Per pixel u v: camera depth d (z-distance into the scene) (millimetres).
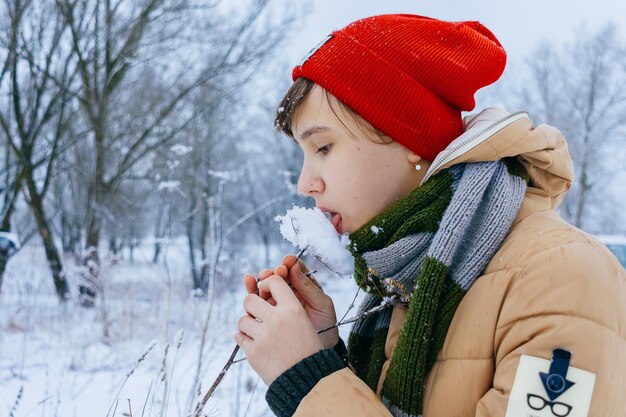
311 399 892
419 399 903
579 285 812
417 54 1073
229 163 19156
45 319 6168
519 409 772
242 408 2467
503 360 831
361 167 1069
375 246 1030
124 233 10516
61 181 14836
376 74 1060
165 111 12750
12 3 10773
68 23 11328
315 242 1097
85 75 11672
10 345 5051
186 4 12250
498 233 935
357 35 1098
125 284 7176
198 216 15531
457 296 917
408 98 1061
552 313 808
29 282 6922
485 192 971
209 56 13516
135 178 12250
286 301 1010
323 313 1225
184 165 12617
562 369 763
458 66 1083
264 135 21828
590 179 22656
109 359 4449
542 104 23375
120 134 12328
